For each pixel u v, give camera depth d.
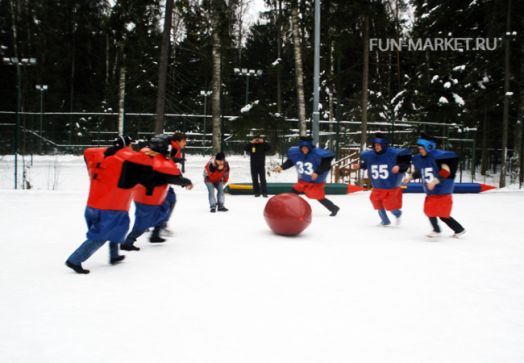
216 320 4.30
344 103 32.72
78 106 39.09
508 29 18.81
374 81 33.16
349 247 7.59
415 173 8.56
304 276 5.81
